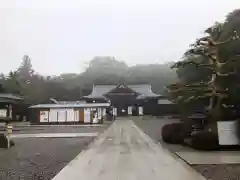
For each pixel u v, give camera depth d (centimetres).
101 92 7550
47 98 6938
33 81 7775
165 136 1641
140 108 7056
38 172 865
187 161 1010
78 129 3011
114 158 1112
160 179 743
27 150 1434
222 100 1579
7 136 1570
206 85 1591
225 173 816
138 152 1277
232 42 1681
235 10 1941
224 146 1307
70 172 848
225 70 1540
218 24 2055
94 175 802
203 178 750
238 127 1313
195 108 2203
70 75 10006
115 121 4747
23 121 4997
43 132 2677
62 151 1373
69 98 8050
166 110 6556
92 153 1262
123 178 759
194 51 1575
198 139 1318
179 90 1678
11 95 5097
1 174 840
